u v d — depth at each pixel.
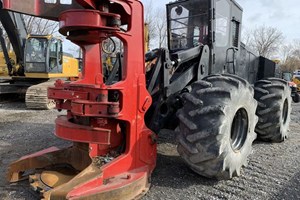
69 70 12.12
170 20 4.83
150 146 3.14
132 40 2.87
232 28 4.87
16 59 10.60
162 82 3.43
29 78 10.73
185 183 3.27
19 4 2.77
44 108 8.79
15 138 5.09
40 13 2.90
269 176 3.56
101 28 2.65
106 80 4.05
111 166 2.78
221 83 3.19
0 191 3.00
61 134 2.89
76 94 2.81
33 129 5.83
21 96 10.91
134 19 2.87
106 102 2.67
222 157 3.01
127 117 2.87
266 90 5.09
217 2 4.31
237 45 5.16
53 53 10.82
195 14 4.47
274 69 7.11
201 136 2.93
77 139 2.77
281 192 3.13
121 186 2.60
